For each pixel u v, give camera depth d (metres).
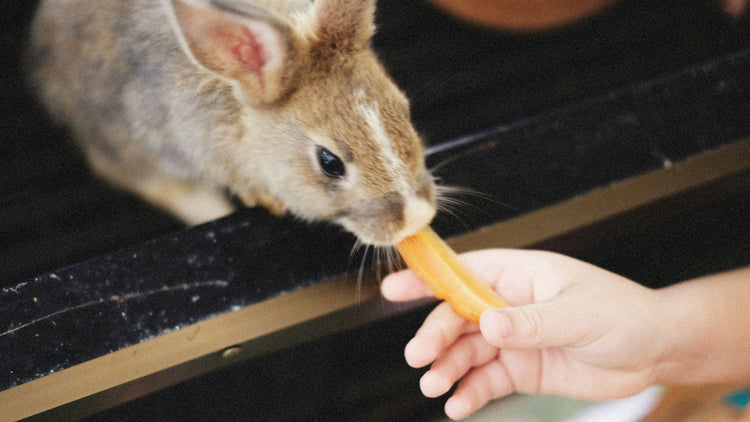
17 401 0.62
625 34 0.79
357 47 0.64
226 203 0.74
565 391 0.63
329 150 0.64
